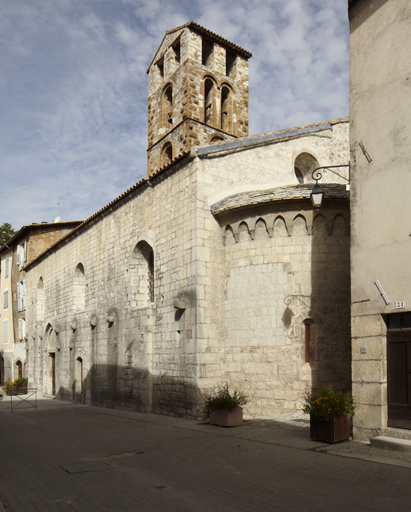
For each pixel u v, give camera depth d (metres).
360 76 11.39
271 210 15.61
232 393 15.80
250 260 15.97
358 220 11.03
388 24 10.83
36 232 39.94
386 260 10.27
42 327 34.59
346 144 21.69
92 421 17.11
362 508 6.48
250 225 15.98
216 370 16.17
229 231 16.73
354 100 11.48
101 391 23.53
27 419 18.70
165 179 18.86
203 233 16.62
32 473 9.16
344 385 14.80
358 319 10.77
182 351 16.77
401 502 6.66
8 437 14.06
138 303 21.12
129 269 21.42
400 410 9.95
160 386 18.08
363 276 10.75
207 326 16.19
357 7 11.65
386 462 8.73
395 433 9.84
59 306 31.08
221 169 17.53
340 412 10.59
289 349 14.93
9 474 9.14
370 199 10.78
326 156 21.03
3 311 48.38
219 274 16.73
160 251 18.86
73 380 27.78
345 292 15.22
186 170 17.47
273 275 15.45
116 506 6.91
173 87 30.16
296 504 6.75
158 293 18.80
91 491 7.73
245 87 31.98
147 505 6.91
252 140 18.34
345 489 7.30
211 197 17.09
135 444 11.83
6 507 6.99
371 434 10.30
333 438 10.45
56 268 32.12
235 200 16.09
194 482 8.05
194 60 28.97
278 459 9.34
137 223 20.95
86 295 26.39
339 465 8.68
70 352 28.55
